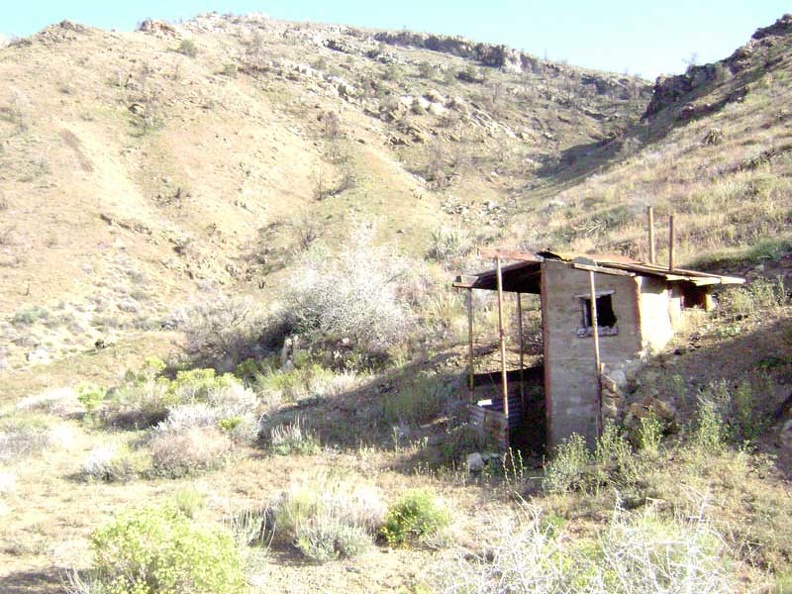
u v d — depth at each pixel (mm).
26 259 40750
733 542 6070
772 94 45375
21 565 6883
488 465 9711
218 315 25828
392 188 68062
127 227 48312
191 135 66688
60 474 11188
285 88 92562
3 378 27953
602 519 7070
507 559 4148
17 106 60781
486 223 52719
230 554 5855
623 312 10039
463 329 16500
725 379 9305
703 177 26188
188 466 10867
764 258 14328
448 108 103625
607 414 9297
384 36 169625
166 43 98500
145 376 21141
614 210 25312
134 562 5652
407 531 7324
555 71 149000
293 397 15812
